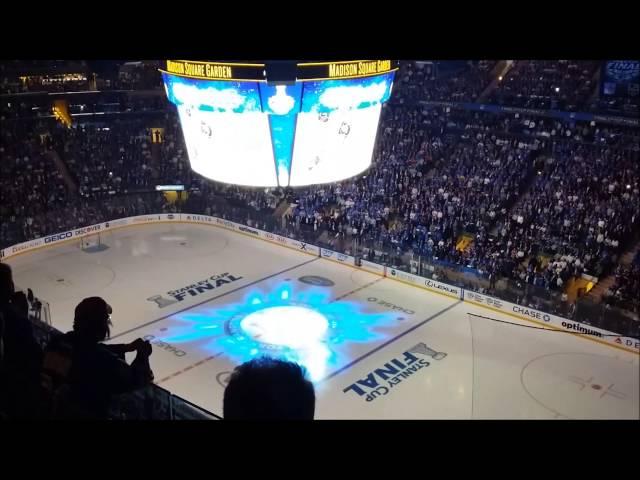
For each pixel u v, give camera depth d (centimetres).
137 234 4147
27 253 3775
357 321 2891
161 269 3528
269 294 3197
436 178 4100
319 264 3606
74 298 3138
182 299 3133
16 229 3744
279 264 3612
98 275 3441
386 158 4459
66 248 3869
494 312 2995
